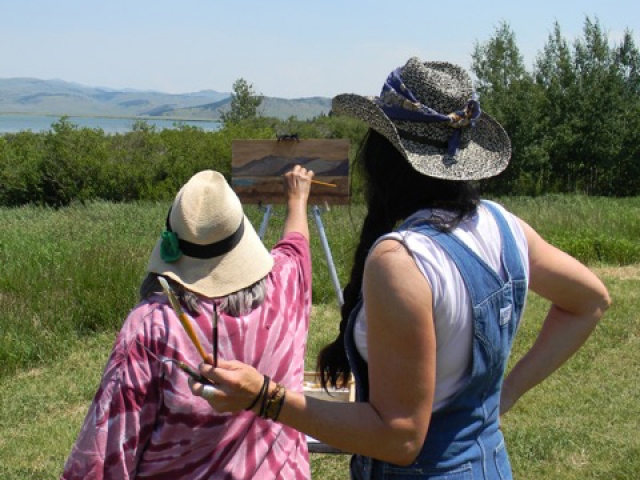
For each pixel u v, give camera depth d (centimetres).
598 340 751
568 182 3356
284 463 223
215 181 221
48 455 521
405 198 192
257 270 221
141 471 211
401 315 173
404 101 190
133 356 207
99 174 2420
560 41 3384
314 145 475
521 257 196
